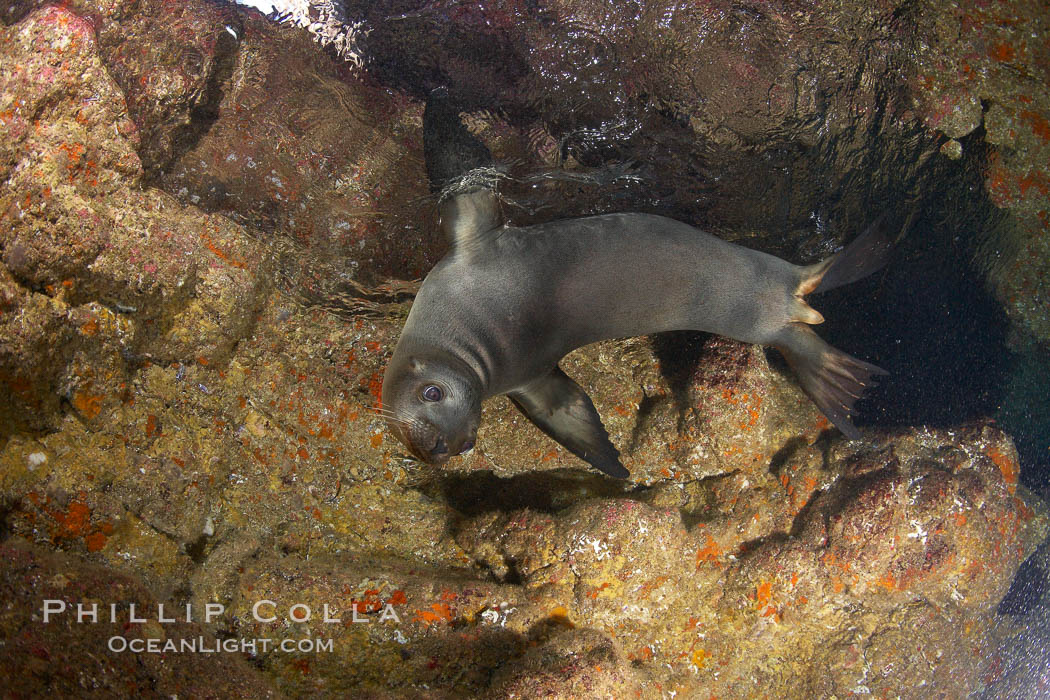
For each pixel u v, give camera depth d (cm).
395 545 247
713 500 269
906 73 240
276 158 229
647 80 222
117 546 204
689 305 224
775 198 247
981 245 276
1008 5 236
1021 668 278
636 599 237
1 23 212
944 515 249
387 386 200
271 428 238
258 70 225
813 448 272
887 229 261
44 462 198
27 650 168
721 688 246
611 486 273
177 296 217
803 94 233
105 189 206
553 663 209
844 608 252
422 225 234
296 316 243
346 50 223
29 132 197
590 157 229
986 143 254
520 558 238
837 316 279
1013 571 262
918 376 282
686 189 239
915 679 253
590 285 217
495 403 265
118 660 176
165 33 217
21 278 196
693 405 266
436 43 219
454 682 217
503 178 225
